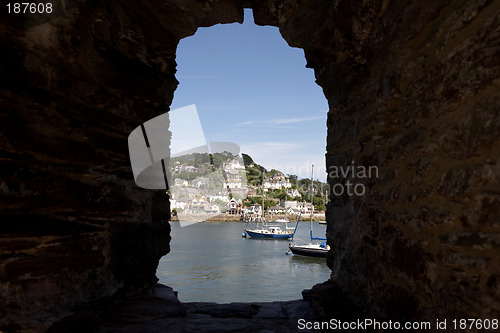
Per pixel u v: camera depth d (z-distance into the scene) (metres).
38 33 2.12
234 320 3.03
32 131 2.11
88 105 2.62
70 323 2.17
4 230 1.94
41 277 2.10
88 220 2.53
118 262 2.85
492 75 1.42
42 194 2.15
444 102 1.76
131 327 2.59
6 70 1.95
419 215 1.92
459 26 1.65
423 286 1.85
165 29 3.40
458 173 1.60
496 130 1.37
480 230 1.44
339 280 3.29
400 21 2.26
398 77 2.28
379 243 2.42
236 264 26.89
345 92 3.28
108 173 2.78
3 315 1.84
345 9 2.85
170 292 3.47
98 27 2.60
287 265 26.52
